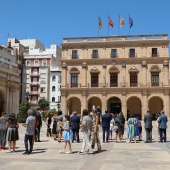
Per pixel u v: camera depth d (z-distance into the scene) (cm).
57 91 10681
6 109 5753
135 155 1552
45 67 10644
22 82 10700
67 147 1927
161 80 6938
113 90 7094
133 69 7044
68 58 7294
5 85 5728
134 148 1861
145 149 1806
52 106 10588
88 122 1619
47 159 1434
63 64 7294
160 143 2186
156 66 6975
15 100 6169
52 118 2548
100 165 1266
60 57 12406
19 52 10675
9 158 1467
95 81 7188
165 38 6956
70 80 7256
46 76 10619
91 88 7125
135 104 7300
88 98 7169
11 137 1702
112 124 2508
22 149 1828
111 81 7131
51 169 1184
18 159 1436
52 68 10769
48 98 10638
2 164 1299
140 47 7044
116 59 7094
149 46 7019
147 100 6944
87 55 7225
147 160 1390
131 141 2341
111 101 7344
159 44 6981
